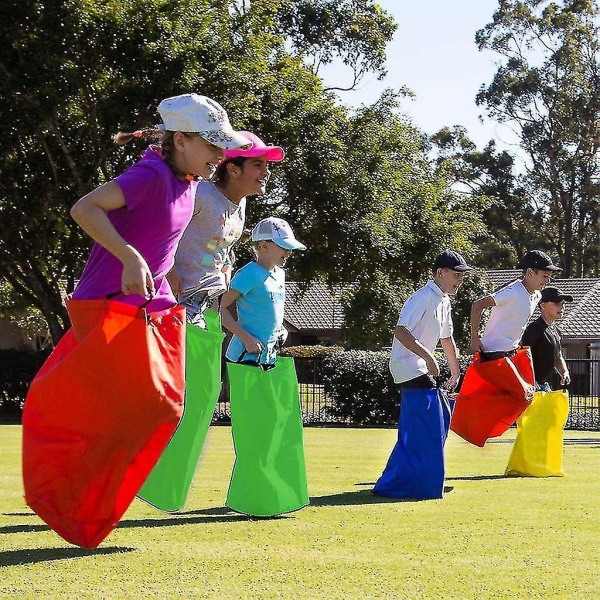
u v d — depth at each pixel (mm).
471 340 11234
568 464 12961
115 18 23156
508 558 6203
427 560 6105
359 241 27219
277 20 40375
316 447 16031
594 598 5227
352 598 5137
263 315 7973
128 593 5160
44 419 4988
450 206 34031
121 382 4949
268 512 7660
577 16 65625
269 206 27406
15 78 22719
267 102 26250
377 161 28938
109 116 23422
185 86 23281
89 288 5219
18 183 25297
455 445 16281
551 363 12414
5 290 34000
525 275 11250
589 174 68062
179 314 5203
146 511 7965
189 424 7164
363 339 36562
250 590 5277
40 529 6949
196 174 5445
